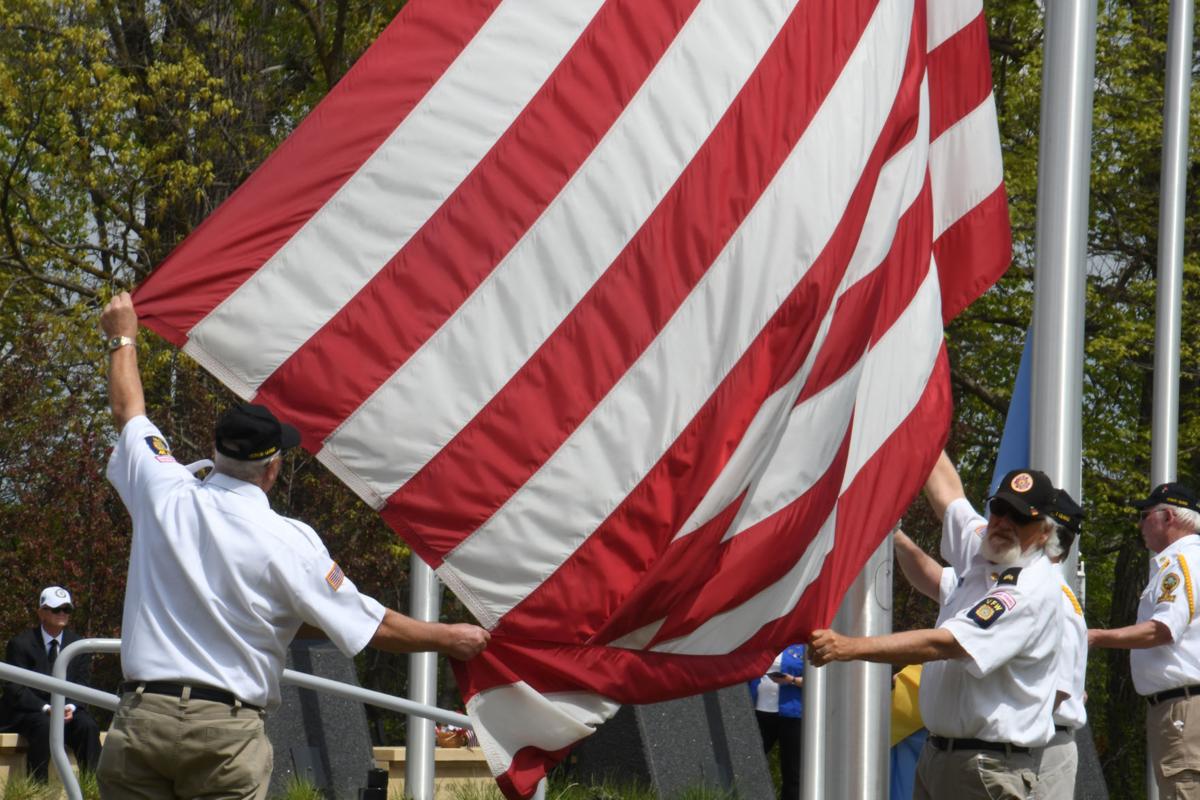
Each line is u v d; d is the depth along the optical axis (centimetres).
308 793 3978
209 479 1803
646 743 4534
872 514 2323
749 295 2091
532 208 2016
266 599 1750
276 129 8088
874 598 2536
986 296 8675
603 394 2019
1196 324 8556
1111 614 9119
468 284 1980
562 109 2038
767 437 2091
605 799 4297
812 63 2158
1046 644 2167
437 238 1977
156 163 7219
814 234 2122
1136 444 8712
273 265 1934
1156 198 8706
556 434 1995
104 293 7181
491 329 1984
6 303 7412
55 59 6950
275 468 1831
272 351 1925
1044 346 2948
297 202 1948
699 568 2048
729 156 2098
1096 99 8606
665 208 2064
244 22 7744
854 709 2583
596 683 1984
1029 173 8288
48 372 6562
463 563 1961
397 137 1983
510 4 2044
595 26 2064
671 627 2033
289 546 1753
